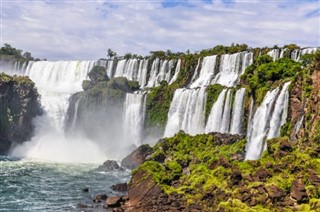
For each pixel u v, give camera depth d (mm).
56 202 60781
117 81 122500
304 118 62531
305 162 50125
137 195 59656
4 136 107500
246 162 57094
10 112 109438
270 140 60844
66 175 81125
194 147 83375
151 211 53125
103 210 56500
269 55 101000
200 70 121188
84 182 75000
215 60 117438
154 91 114750
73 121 117938
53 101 120000
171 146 86625
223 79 112500
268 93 76312
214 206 50312
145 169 64625
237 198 48906
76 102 118188
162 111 112438
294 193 45625
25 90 113250
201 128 99188
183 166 75188
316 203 43344
